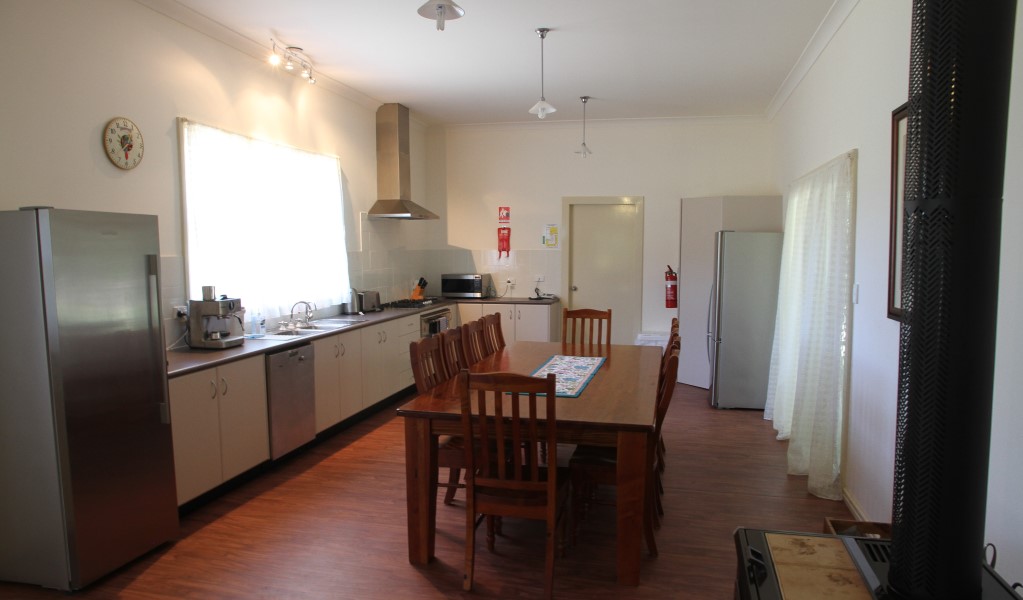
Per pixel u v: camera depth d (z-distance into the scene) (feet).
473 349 13.12
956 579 4.34
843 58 11.75
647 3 11.56
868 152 10.22
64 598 8.29
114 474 8.80
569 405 9.11
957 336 4.20
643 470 8.41
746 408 17.92
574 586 8.62
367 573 8.95
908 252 4.55
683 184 21.88
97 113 10.51
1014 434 5.69
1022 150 5.57
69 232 8.11
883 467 9.37
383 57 14.74
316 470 12.97
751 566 5.01
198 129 12.53
